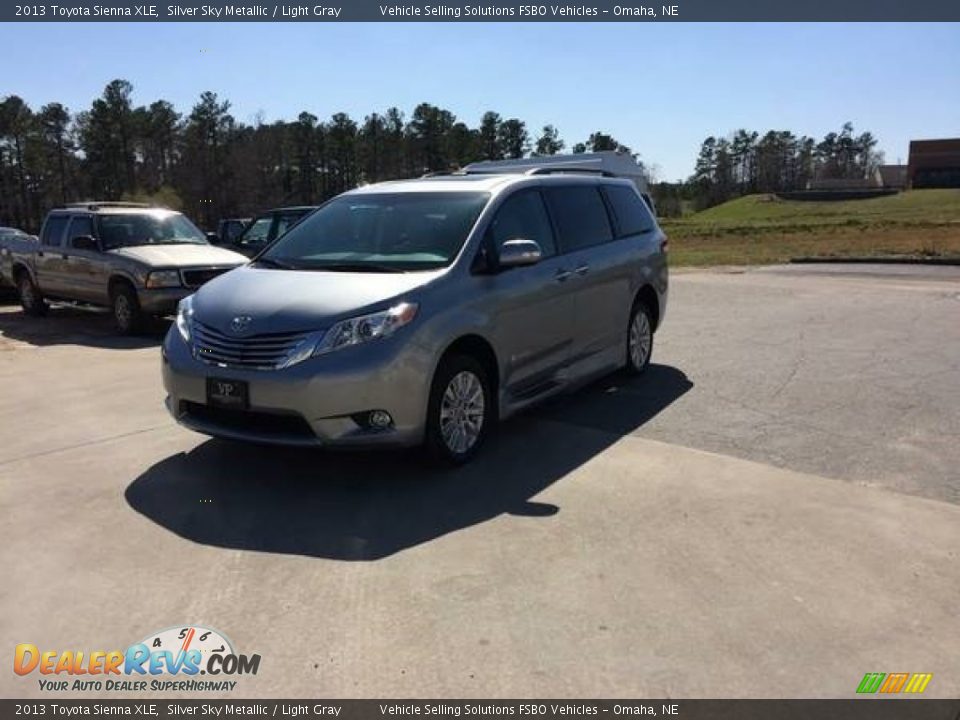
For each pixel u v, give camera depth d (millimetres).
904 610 3406
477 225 5539
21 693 2969
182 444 5812
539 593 3580
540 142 103750
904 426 5973
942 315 11398
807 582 3643
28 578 3791
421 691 2924
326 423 4605
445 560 3912
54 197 79812
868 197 129125
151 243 12289
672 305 13141
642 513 4434
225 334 4863
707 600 3498
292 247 6008
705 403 6742
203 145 76625
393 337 4699
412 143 90438
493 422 5566
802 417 6258
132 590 3666
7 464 5430
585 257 6562
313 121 83938
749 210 125250
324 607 3492
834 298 13742
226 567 3877
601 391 7215
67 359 9430
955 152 136625
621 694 2889
